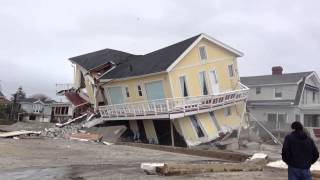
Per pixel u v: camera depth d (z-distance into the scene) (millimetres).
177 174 14422
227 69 40688
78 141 30781
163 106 34969
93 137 32844
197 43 37469
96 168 16188
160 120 36281
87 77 44688
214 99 36656
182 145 34625
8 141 27109
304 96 53312
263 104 52781
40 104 98000
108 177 13672
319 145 37031
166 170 14195
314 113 50531
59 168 15883
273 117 52156
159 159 21312
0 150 21188
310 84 55219
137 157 21906
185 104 34781
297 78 52344
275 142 38375
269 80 54469
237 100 39125
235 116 39812
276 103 51875
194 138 35375
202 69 38188
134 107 37312
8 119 72750
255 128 42406
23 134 33562
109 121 40031
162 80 35938
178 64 36031
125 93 40594
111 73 43312
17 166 16062
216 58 39656
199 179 13430
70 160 19031
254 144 35281
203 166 15328
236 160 22438
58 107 63531
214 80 39188
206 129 36406
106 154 22594
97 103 43000
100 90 43594
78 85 48094
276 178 14164
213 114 37500
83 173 14648
